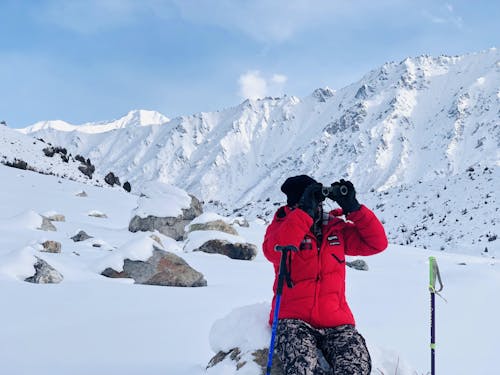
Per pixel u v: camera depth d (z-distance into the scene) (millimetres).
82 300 7680
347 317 3904
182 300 8242
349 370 3488
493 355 5965
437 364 5590
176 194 20844
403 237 41438
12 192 26484
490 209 41562
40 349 5316
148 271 10062
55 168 47219
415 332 6887
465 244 36594
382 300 9570
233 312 4605
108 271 10000
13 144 49281
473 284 12406
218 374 4012
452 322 7680
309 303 3828
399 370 4250
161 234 18469
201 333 6094
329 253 3934
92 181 48219
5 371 4652
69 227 18453
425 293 10789
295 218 3799
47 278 8844
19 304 7148
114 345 5520
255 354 4090
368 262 18297
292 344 3645
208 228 17688
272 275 12688
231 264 14211
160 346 5508
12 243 12555
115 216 24906
